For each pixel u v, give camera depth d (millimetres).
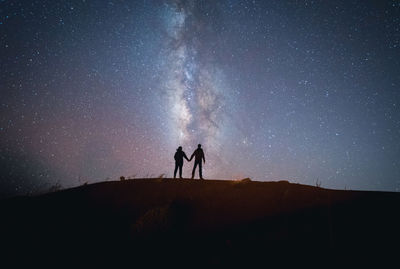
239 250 4090
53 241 4879
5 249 4551
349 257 3621
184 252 4242
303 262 3600
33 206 6664
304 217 5035
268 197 6438
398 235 4086
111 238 4949
